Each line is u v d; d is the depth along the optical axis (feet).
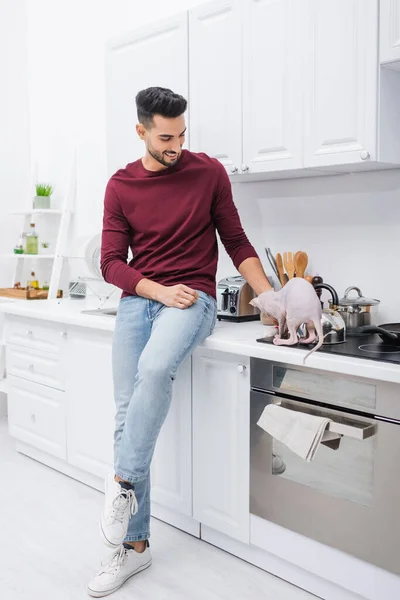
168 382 6.25
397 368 5.34
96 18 11.18
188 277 6.86
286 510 6.41
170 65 8.48
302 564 6.36
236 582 6.70
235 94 7.72
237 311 8.18
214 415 7.05
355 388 5.70
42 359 9.69
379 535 5.63
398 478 5.43
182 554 7.29
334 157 6.76
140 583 6.68
